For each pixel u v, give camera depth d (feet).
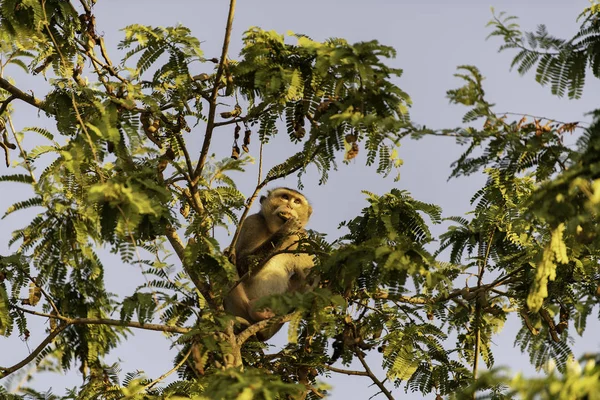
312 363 43.86
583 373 23.84
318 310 35.37
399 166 37.83
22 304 40.52
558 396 23.44
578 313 42.22
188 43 41.45
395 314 45.03
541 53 34.40
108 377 42.16
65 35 43.98
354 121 34.35
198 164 41.55
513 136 32.99
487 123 33.30
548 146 33.76
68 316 41.86
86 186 37.86
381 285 37.40
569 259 39.93
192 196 41.91
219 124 41.39
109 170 39.96
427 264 35.09
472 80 33.30
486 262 43.68
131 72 41.63
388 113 36.40
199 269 38.52
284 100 39.58
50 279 40.68
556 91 34.24
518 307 44.06
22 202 38.60
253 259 44.80
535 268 40.01
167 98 42.52
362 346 43.68
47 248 39.47
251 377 29.81
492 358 46.16
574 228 29.94
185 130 43.29
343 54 36.19
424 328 44.01
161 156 40.78
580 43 34.40
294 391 30.01
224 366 38.27
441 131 33.17
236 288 48.73
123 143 39.11
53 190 38.09
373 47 36.19
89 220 38.11
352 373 44.19
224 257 38.68
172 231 42.04
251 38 40.73
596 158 30.73
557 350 42.24
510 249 43.80
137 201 33.40
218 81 40.40
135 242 34.99
